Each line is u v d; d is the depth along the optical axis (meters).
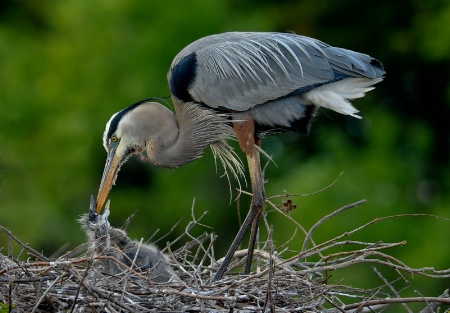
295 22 20.91
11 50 21.06
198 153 11.05
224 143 11.04
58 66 20.06
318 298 9.34
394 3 20.83
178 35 19.31
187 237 18.70
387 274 17.09
